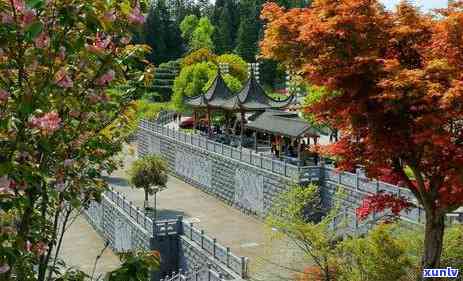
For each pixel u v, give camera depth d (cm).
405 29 1340
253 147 5256
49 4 577
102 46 723
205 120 7094
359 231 2405
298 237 1798
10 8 585
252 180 4012
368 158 1468
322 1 1383
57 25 607
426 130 1259
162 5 15288
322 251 1727
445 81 1262
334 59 1337
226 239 3366
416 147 1377
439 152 1351
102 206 4138
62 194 749
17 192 652
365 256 1675
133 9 703
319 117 1509
